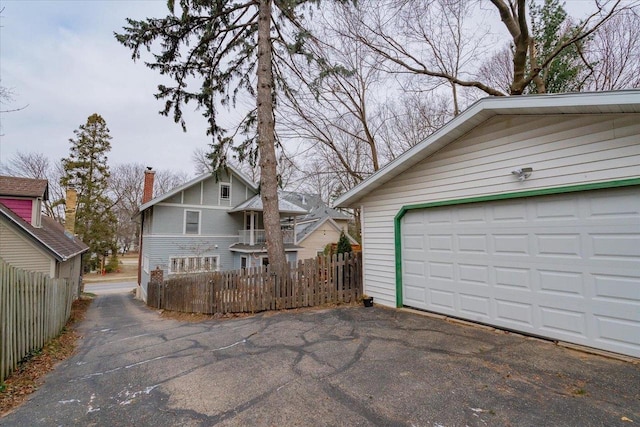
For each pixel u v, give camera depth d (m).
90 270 31.06
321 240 23.34
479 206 5.23
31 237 10.40
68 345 5.86
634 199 3.63
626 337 3.64
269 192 8.34
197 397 3.08
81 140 28.03
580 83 9.97
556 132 4.25
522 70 8.34
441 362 3.71
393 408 2.73
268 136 8.45
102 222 30.06
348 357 3.97
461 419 2.54
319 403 2.86
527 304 4.56
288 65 9.68
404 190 6.48
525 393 2.93
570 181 4.09
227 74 9.60
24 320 4.54
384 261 6.91
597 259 3.90
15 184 12.33
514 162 4.68
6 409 3.02
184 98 9.26
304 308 7.14
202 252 18.53
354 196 7.46
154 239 17.39
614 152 3.73
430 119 13.45
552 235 4.32
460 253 5.48
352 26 10.25
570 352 3.87
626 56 10.16
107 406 2.99
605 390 2.94
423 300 6.12
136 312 11.42
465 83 9.66
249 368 3.77
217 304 7.93
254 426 2.52
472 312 5.27
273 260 8.09
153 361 4.27
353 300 7.55
